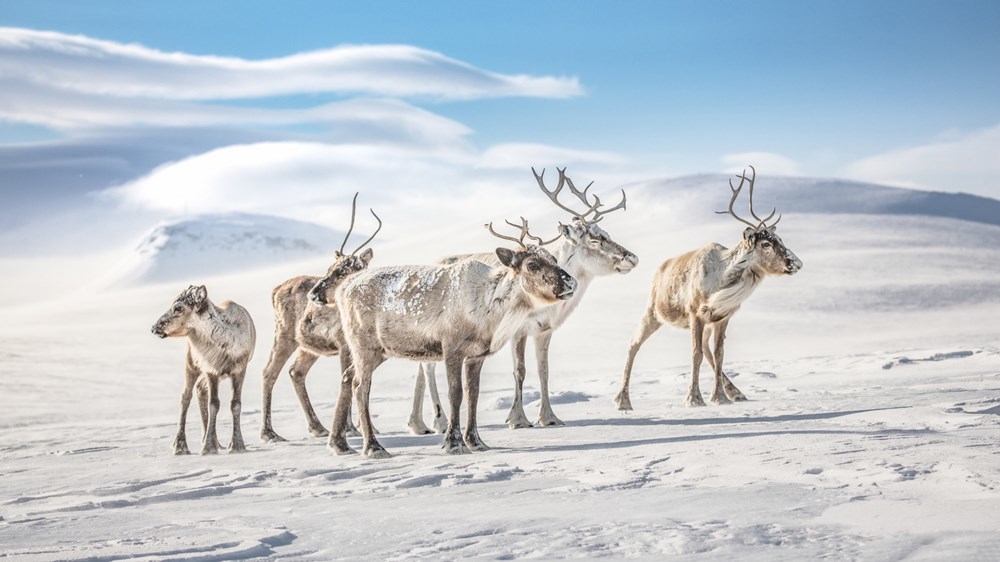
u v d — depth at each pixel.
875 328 59.38
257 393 38.34
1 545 6.67
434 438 13.40
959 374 21.31
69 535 6.98
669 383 25.50
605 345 54.31
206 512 7.87
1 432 22.23
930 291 74.19
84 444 16.72
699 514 6.70
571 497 7.73
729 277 16.39
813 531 6.01
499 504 7.57
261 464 11.12
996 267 88.50
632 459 9.51
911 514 6.32
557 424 14.31
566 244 14.73
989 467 7.60
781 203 137.75
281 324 14.73
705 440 10.56
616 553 5.71
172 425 21.38
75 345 66.19
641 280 83.88
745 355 46.50
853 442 9.44
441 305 11.32
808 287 75.62
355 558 5.88
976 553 5.26
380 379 38.66
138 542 6.55
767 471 8.23
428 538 6.34
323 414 21.16
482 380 38.50
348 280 11.97
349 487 8.86
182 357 59.22
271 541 6.38
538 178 14.98
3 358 56.81
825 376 23.98
